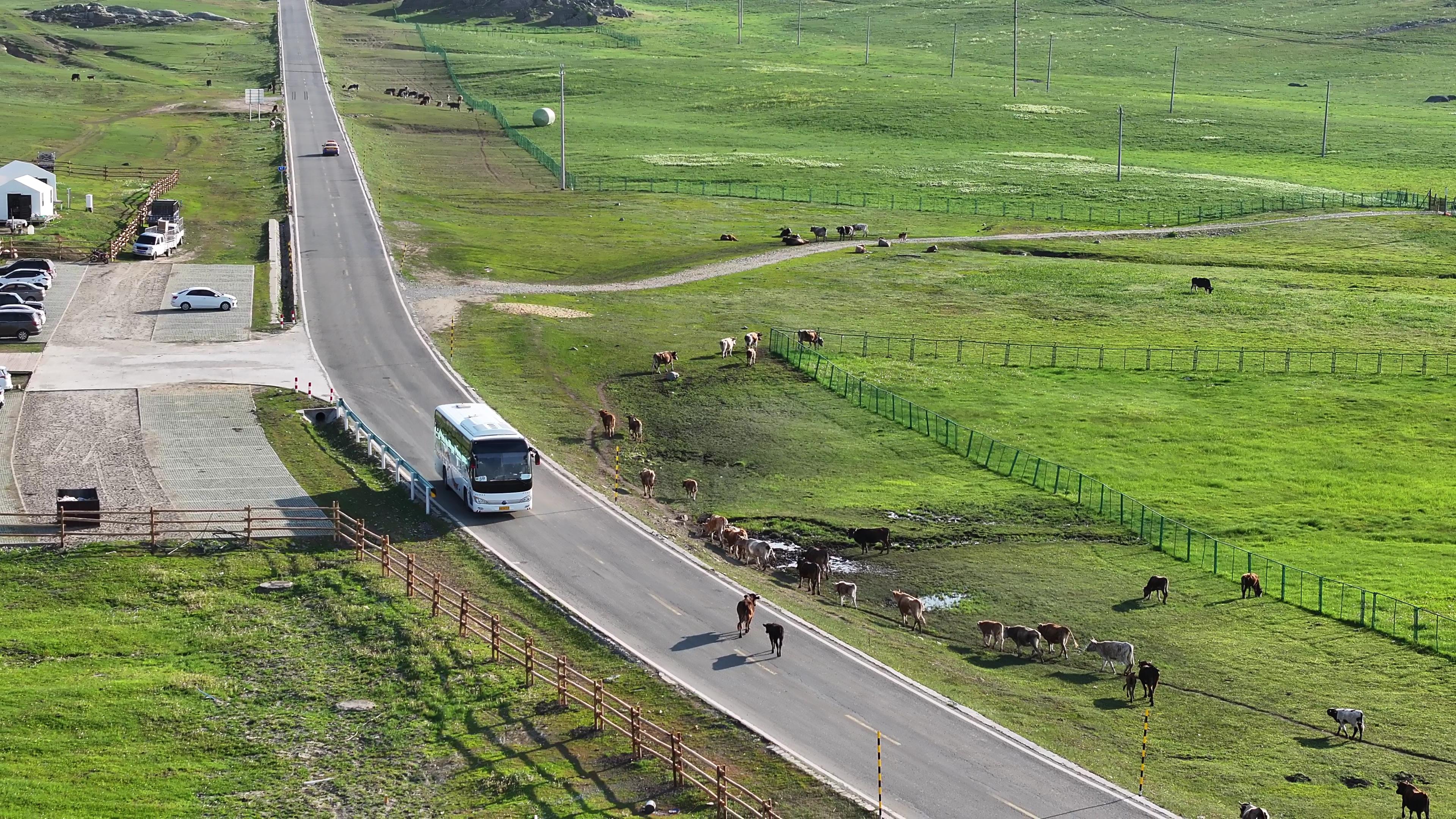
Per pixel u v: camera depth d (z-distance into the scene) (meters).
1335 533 69.12
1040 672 52.91
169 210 119.50
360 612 52.41
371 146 177.88
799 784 40.66
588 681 45.25
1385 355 100.94
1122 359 99.19
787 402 86.69
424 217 138.75
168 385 81.50
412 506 64.06
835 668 49.47
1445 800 42.66
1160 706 49.94
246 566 56.75
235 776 41.16
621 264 124.56
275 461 69.38
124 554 57.25
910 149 197.25
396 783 40.78
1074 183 173.00
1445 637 56.44
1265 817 39.56
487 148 185.88
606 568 58.03
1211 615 59.00
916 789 40.97
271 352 89.88
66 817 37.62
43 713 43.78
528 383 87.50
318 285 108.56
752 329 103.00
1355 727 47.75
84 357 86.62
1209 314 113.25
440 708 45.28
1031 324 108.94
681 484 72.88
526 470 62.97
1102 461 78.38
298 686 47.09
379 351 91.56
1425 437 83.56
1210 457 79.56
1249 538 68.06
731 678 48.19
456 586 55.38
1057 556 65.44
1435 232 148.38
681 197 159.75
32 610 52.34
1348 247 141.50
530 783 40.47
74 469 67.00
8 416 74.69
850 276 123.38
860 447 79.56
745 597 52.12
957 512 70.38
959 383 92.12
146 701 45.12
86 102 199.25
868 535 65.00
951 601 59.88
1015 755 43.56
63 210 126.38
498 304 106.06
